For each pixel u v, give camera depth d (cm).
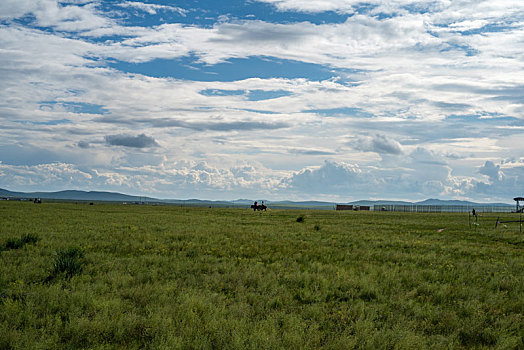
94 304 788
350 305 881
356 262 1503
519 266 1470
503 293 1020
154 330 656
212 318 720
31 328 651
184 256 1534
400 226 3956
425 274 1259
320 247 1939
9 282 988
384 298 949
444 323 775
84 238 2053
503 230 3522
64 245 1711
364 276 1170
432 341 678
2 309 740
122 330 657
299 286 1073
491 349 646
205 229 2852
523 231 3447
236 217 5338
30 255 1398
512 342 674
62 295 848
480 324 761
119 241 1978
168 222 3638
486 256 1797
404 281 1171
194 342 614
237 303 858
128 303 842
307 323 754
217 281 1063
